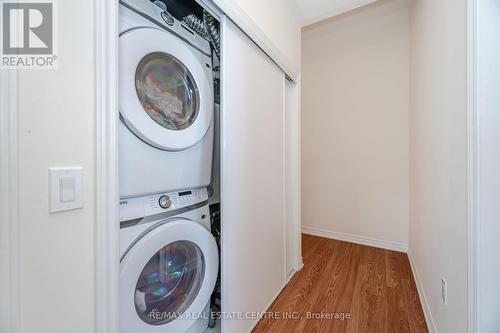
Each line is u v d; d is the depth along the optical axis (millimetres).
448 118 1059
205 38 1162
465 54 859
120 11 728
